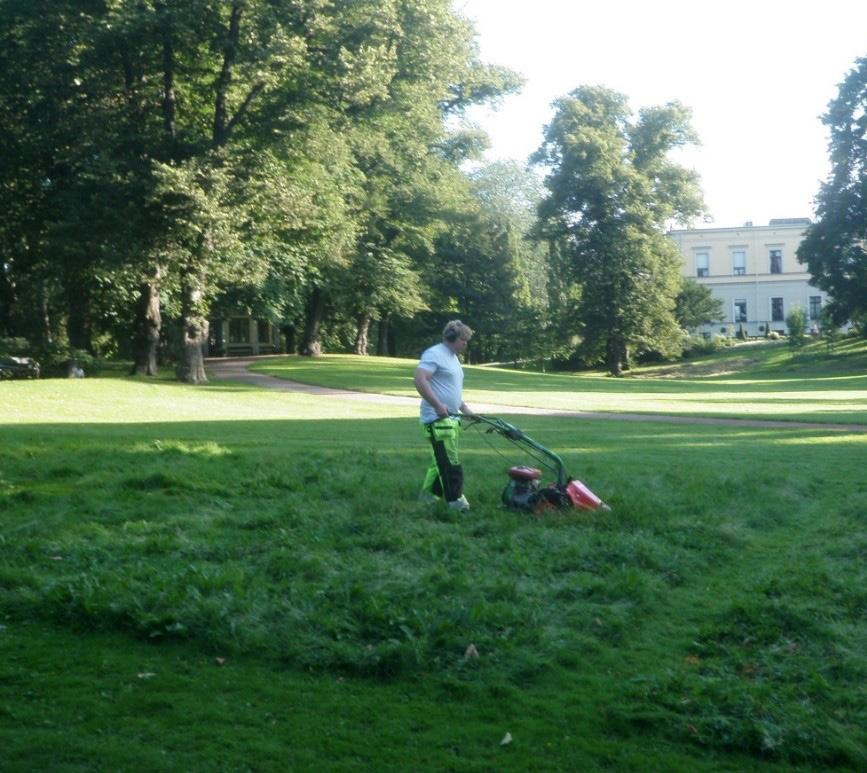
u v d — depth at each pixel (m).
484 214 73.50
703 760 4.49
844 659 5.57
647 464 13.12
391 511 9.04
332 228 39.41
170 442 13.30
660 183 68.56
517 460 13.16
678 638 5.97
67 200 32.16
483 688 5.12
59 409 23.94
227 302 51.06
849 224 63.91
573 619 6.09
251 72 31.88
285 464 11.52
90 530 8.11
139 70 32.97
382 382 41.78
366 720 4.76
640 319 67.69
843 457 14.53
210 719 4.70
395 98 35.97
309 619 5.86
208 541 7.72
